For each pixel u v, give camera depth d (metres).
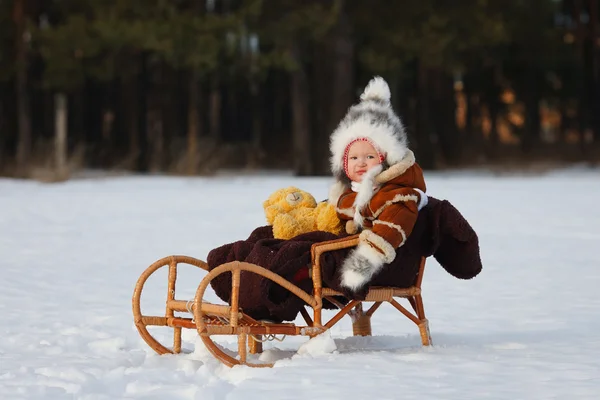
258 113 94.44
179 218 29.62
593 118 93.81
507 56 88.75
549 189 45.44
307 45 73.00
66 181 58.38
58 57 70.94
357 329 11.29
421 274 10.48
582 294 14.59
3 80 77.50
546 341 10.73
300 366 9.12
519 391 8.04
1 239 23.72
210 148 69.31
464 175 68.94
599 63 94.12
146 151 80.12
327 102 77.38
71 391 8.20
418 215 10.27
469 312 13.17
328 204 10.71
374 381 8.43
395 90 75.25
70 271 17.69
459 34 71.25
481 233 24.30
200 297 9.37
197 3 69.31
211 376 8.84
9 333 11.43
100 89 92.62
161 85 83.44
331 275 9.89
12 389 8.17
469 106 100.25
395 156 10.28
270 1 66.62
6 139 86.00
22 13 76.31
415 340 11.06
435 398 7.78
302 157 72.06
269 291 9.88
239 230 25.55
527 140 93.62
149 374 8.86
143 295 14.61
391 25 70.19
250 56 68.31
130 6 68.00
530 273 16.98
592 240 22.53
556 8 89.44
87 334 11.38
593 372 8.81
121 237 24.02
